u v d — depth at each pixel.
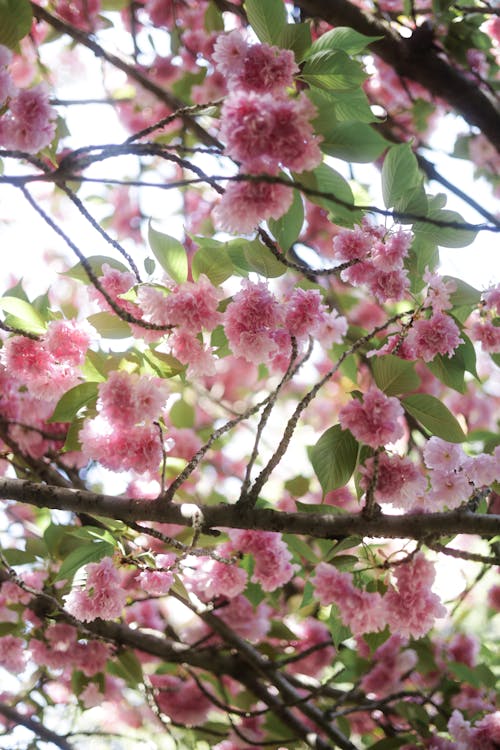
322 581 2.13
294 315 2.11
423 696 2.51
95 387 2.13
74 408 2.14
